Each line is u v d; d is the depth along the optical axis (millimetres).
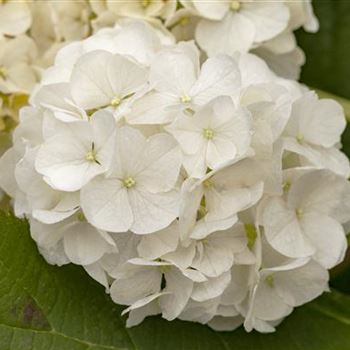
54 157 601
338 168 648
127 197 601
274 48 718
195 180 597
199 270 610
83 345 630
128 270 612
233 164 602
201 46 699
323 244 636
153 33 653
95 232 613
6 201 676
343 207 638
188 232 603
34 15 715
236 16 704
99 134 593
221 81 613
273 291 647
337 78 812
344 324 683
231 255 616
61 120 599
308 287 644
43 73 677
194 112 607
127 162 600
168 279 621
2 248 629
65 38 712
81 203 589
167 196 600
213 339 657
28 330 622
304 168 618
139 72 618
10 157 633
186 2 691
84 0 710
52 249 625
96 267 615
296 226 632
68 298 637
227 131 603
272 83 625
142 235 609
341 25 817
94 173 592
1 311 619
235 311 641
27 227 637
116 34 657
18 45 702
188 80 618
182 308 615
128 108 601
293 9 715
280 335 670
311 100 637
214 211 606
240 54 647
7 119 706
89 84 618
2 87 695
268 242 621
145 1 699
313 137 648
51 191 609
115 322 642
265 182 612
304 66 814
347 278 721
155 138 597
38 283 632
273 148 610
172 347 646
